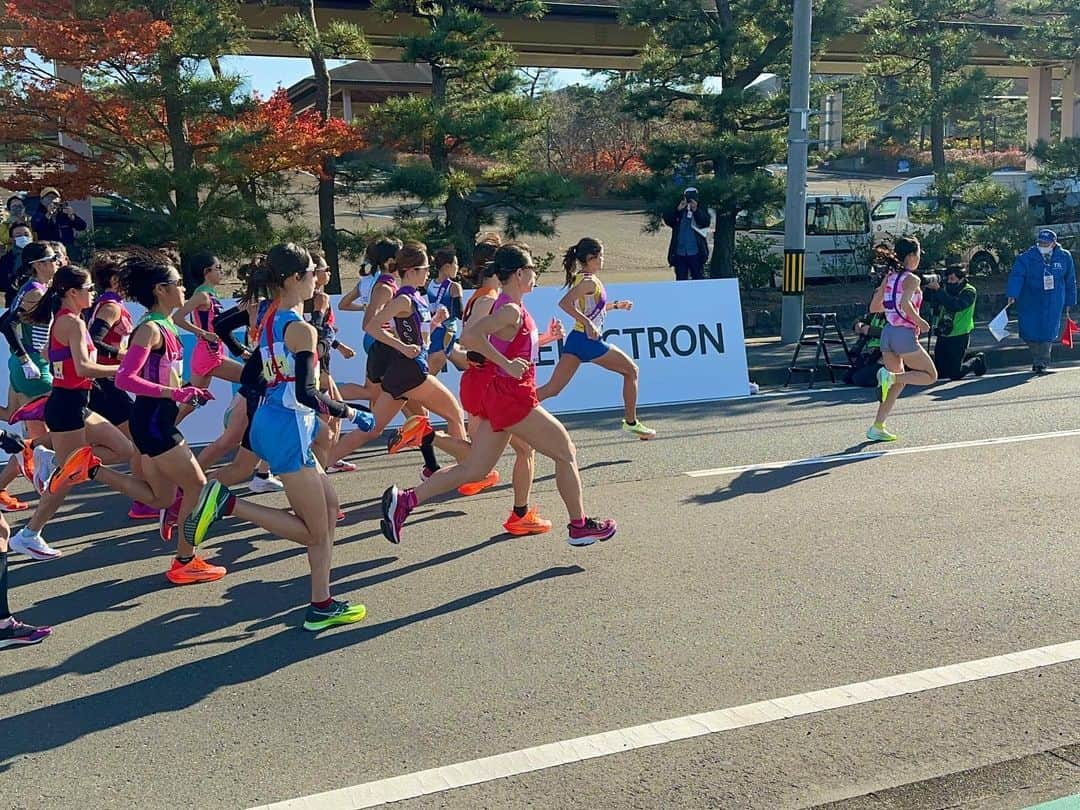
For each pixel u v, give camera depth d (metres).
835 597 6.11
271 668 5.29
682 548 7.02
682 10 18.83
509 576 6.54
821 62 27.47
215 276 8.56
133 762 4.39
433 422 11.19
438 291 9.86
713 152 18.72
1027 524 7.45
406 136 17.11
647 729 4.59
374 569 6.71
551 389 9.54
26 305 7.93
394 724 4.68
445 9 17.91
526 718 4.71
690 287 12.76
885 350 9.98
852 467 9.09
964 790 4.12
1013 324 17.95
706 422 11.08
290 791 4.14
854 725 4.62
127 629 5.80
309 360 5.42
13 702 4.95
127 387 6.12
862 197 23.19
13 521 7.85
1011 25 25.03
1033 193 22.81
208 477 7.65
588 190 40.03
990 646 5.42
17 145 17.03
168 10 15.78
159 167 16.02
